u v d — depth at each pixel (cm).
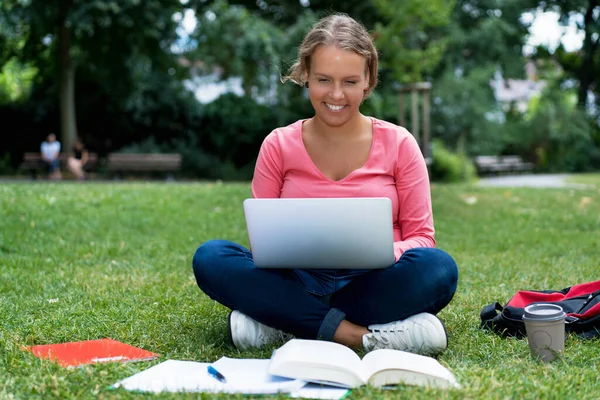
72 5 1756
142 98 2144
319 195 295
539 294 329
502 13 2689
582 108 2925
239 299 277
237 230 704
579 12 3033
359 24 285
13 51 2145
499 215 850
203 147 2219
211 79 2325
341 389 229
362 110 2052
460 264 512
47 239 604
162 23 1827
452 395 217
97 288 413
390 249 260
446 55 2458
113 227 685
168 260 530
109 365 252
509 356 273
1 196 808
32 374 242
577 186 1623
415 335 269
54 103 2219
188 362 257
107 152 2219
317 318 272
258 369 247
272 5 2297
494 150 2488
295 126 305
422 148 1720
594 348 279
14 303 369
